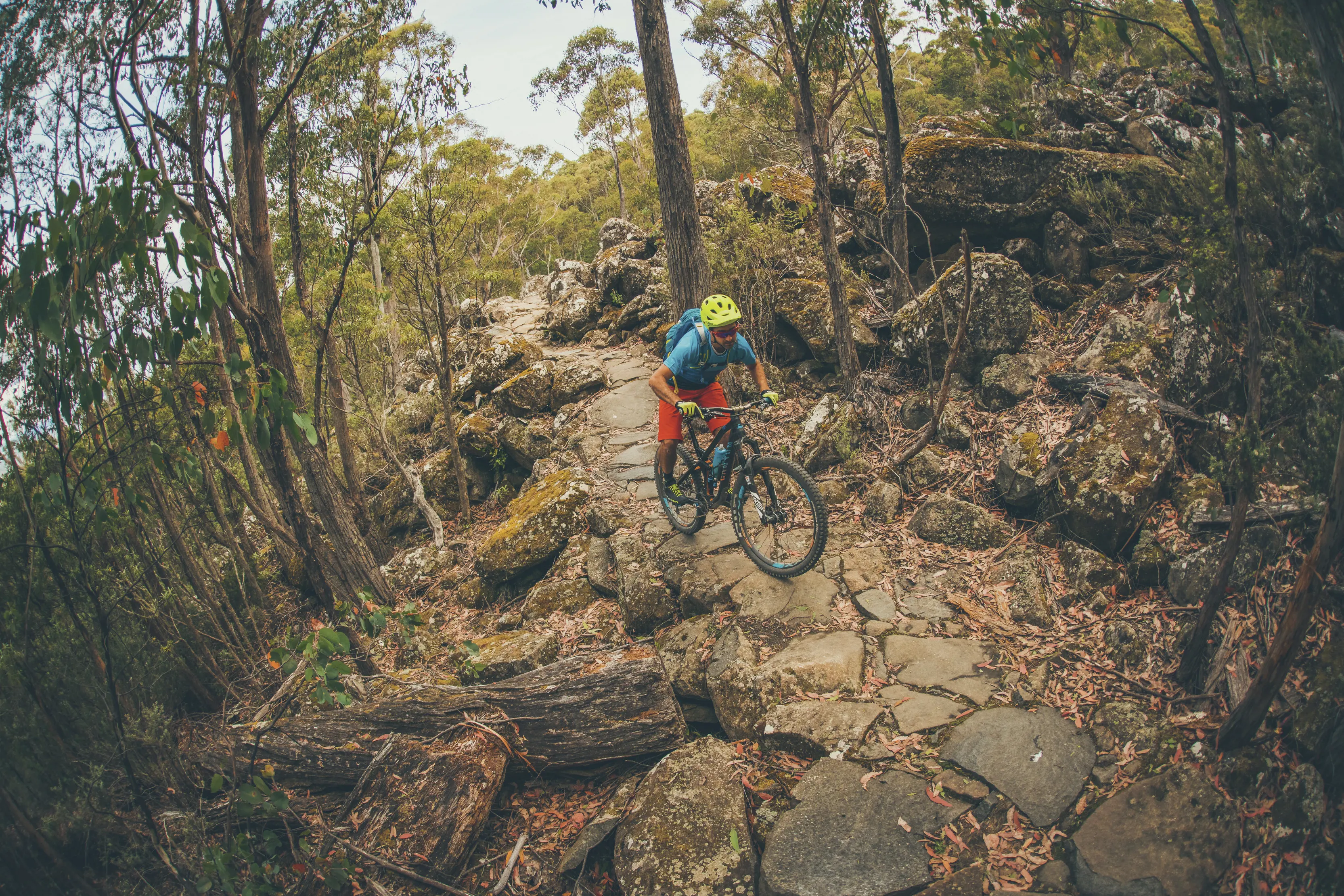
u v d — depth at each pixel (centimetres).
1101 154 728
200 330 312
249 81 539
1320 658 316
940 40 681
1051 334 640
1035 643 415
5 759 397
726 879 325
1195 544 418
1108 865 292
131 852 414
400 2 636
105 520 395
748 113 1479
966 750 352
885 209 722
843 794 343
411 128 762
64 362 311
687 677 446
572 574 605
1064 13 386
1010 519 516
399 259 903
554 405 949
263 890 377
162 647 522
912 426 622
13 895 356
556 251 4556
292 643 373
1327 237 472
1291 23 291
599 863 371
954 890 296
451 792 396
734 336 474
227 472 614
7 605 438
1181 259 625
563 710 424
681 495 549
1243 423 340
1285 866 277
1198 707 347
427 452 1072
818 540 453
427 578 735
